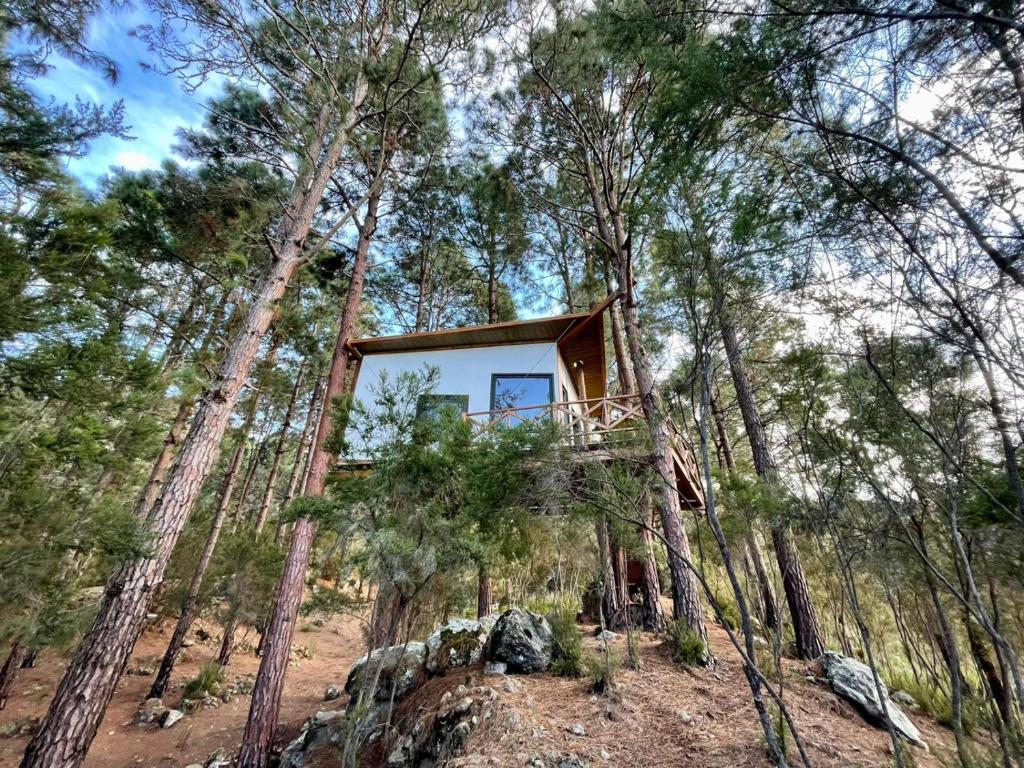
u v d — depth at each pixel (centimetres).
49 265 346
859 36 204
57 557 330
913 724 348
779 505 312
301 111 773
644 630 602
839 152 223
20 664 770
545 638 479
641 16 280
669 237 262
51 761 345
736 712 349
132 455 467
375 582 382
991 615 216
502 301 1452
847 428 258
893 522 238
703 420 252
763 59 220
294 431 1673
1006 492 191
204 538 971
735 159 261
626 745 313
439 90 828
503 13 799
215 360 790
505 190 1032
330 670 1012
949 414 212
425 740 384
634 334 605
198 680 783
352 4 790
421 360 918
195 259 759
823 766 275
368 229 889
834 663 411
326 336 1057
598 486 371
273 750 578
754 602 422
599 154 850
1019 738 182
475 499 363
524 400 866
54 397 385
